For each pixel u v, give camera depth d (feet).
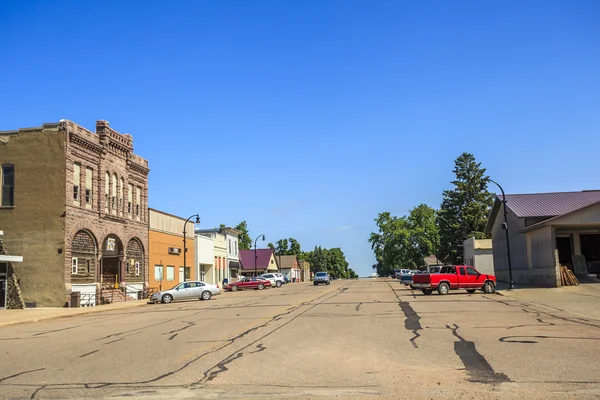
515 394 26.71
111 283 135.23
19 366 38.88
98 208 128.06
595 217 107.55
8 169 116.98
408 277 172.96
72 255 116.78
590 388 27.53
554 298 88.94
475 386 28.60
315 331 53.26
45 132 116.37
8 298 109.60
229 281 239.50
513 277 140.46
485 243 193.36
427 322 58.95
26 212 114.62
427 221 340.18
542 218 126.62
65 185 114.52
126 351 44.42
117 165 139.23
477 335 47.78
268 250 337.52
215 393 28.48
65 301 111.24
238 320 67.31
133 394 28.73
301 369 34.30
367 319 63.87
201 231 229.66
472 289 114.01
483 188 247.29
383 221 354.33
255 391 28.71
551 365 33.55
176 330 58.70
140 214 153.17
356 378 31.32
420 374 32.01
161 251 167.22
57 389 30.50
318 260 578.66
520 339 44.73
